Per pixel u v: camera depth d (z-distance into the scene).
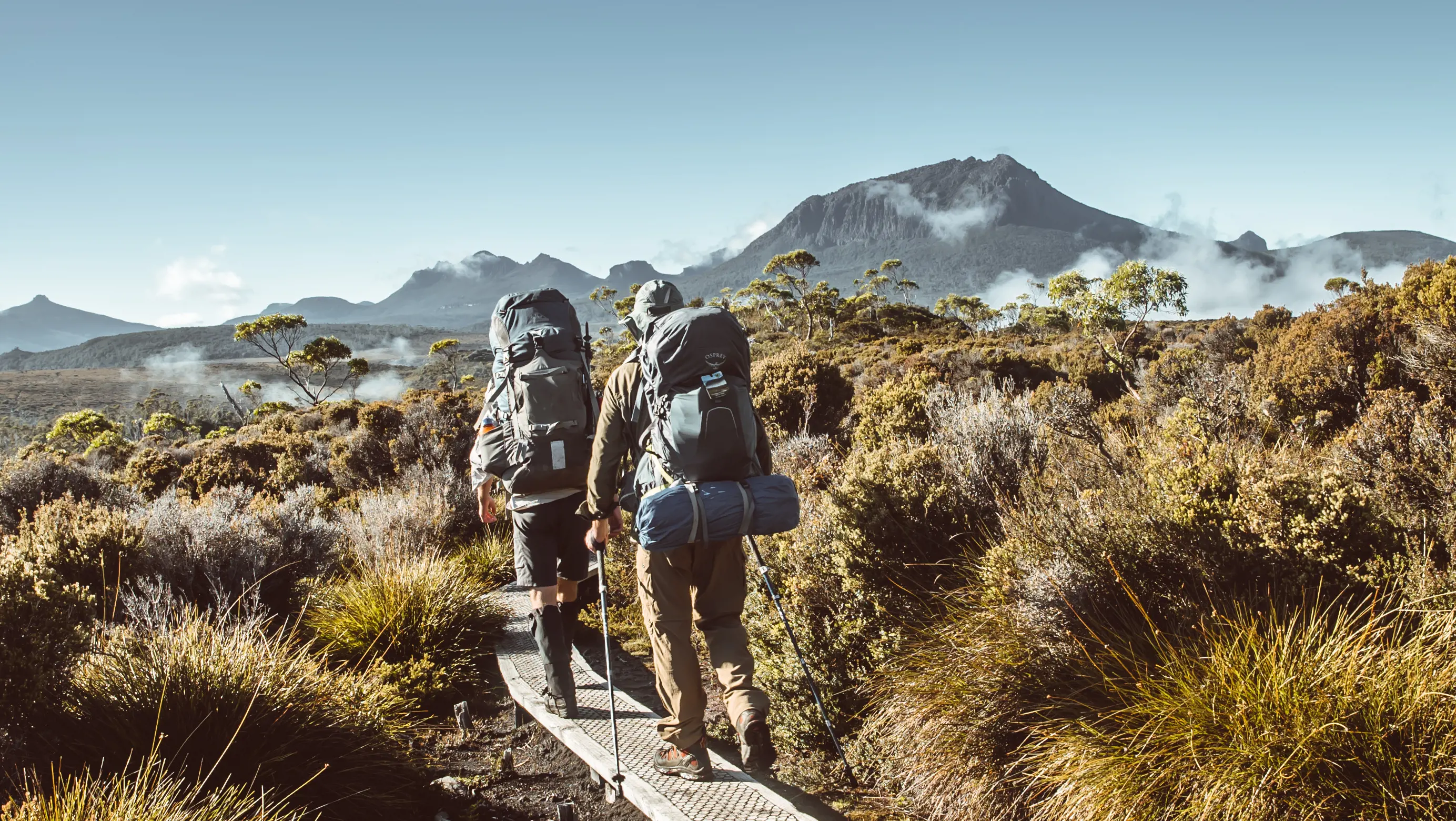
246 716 3.02
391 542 6.35
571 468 3.69
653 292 3.15
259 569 5.29
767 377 11.39
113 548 5.04
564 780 3.56
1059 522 3.51
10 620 2.90
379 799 3.19
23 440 121.44
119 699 3.15
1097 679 2.90
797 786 3.52
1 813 2.41
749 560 4.44
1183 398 6.08
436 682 4.43
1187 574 3.17
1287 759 2.24
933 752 3.07
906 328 107.06
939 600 3.63
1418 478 3.54
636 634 5.55
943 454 4.61
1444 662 2.33
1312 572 2.85
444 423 13.41
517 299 3.90
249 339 100.50
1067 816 2.57
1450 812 2.09
